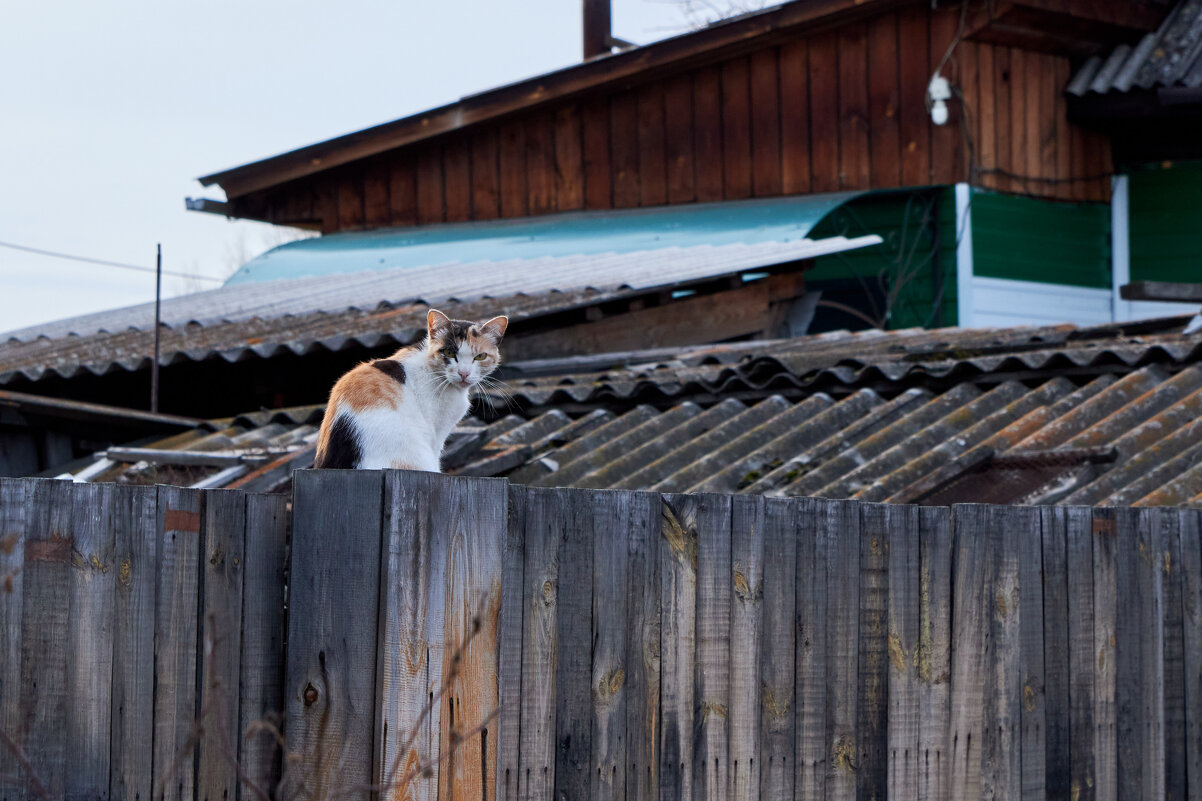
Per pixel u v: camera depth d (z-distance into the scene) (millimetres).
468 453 8672
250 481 8180
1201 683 5746
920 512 4816
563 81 18062
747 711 4316
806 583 4488
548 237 17344
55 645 3100
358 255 18453
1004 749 5016
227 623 3357
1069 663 5250
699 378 9883
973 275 16188
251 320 13633
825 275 17422
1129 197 17703
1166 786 5570
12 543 3057
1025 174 16672
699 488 7918
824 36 16766
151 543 3246
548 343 13188
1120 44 17188
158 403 12922
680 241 15727
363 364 6078
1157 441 7594
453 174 19531
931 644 4828
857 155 16609
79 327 15422
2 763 3004
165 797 3229
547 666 3807
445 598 3502
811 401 9344
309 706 3381
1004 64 16484
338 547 3408
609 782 3949
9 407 9859
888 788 4684
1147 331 10805
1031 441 7863
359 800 3336
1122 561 5457
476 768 3568
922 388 9422
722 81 17484
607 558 3971
